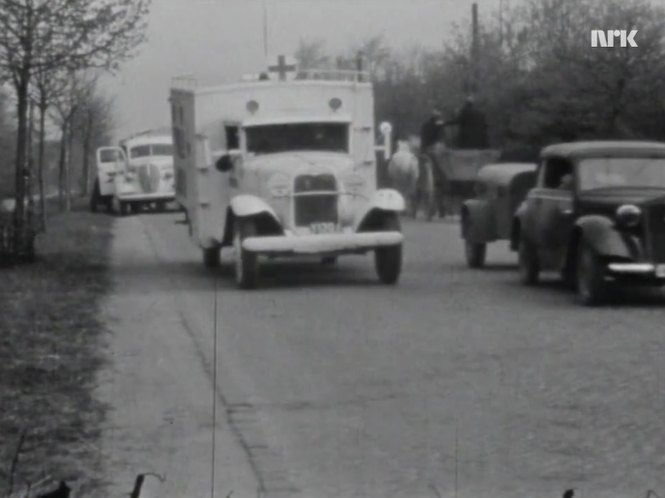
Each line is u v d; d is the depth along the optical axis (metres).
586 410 14.60
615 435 13.39
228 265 32.59
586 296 23.30
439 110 58.50
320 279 28.84
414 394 15.77
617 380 16.27
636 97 42.19
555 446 13.02
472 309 23.25
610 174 24.05
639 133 42.34
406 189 48.75
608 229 22.95
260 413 14.86
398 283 27.73
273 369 17.58
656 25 42.09
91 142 73.88
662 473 11.89
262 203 27.34
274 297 25.56
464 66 58.25
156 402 15.45
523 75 50.09
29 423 14.05
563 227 24.42
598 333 20.06
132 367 17.75
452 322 21.64
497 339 19.72
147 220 53.53
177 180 33.56
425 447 13.13
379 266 27.58
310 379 16.84
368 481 11.91
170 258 34.72
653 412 14.38
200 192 30.00
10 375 16.67
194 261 33.88
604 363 17.45
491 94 50.81
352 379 16.80
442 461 12.55
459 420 14.30
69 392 15.80
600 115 42.78
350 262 32.41
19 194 31.84
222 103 29.61
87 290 26.11
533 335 20.02
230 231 29.58
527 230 26.48
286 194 27.47
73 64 31.31
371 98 29.27
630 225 22.84
